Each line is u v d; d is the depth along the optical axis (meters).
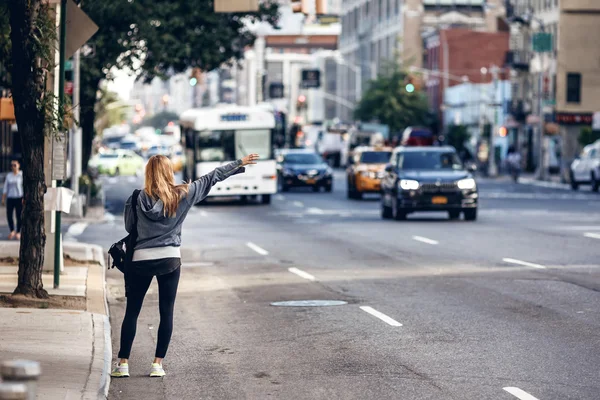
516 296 18.64
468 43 126.88
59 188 19.02
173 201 11.85
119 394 11.50
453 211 38.00
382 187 40.44
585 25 99.19
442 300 18.38
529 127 106.06
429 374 12.30
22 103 17.19
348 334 15.16
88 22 19.52
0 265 23.02
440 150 39.75
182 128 58.09
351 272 22.92
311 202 53.25
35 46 17.06
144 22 44.22
